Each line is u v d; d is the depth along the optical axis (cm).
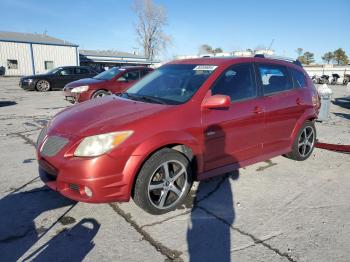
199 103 352
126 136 297
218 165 376
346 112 1160
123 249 273
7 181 409
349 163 511
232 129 379
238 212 341
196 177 356
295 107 472
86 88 984
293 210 348
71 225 309
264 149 435
